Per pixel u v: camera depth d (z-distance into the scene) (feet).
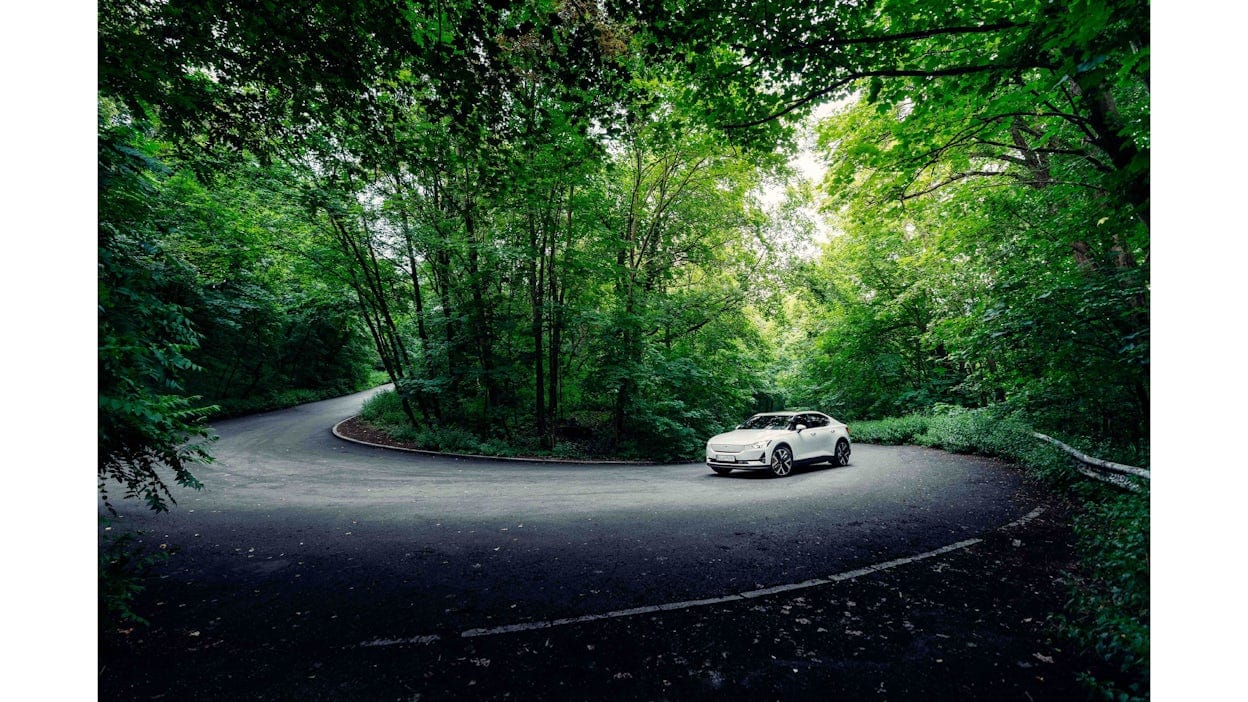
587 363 54.60
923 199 35.73
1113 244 25.38
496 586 14.03
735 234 57.31
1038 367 26.76
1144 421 27.55
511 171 23.71
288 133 21.71
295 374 99.81
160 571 15.25
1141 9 11.89
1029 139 32.63
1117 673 9.20
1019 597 12.91
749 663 9.87
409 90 19.49
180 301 58.65
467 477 34.71
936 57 19.86
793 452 37.19
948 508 22.86
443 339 52.24
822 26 16.87
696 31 17.47
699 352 61.05
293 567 15.65
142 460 12.18
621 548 17.46
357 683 9.21
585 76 19.16
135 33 15.57
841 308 72.79
